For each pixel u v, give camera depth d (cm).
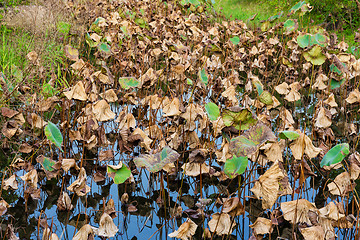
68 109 366
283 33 738
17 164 311
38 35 572
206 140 376
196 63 569
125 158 344
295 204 237
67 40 644
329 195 306
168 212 284
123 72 516
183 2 761
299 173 311
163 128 386
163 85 521
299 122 445
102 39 540
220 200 293
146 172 336
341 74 454
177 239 255
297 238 253
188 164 300
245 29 745
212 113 279
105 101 325
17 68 439
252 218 276
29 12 635
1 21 621
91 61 588
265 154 245
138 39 584
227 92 404
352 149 385
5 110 335
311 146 250
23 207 282
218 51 536
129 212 283
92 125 345
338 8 784
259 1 1030
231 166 218
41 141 358
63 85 458
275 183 217
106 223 232
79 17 708
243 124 217
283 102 505
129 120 341
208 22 802
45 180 315
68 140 370
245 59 616
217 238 254
